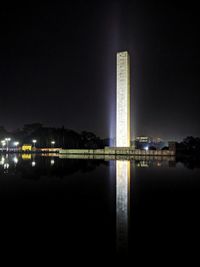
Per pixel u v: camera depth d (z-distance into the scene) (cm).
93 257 611
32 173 2484
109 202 1209
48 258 604
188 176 2308
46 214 977
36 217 934
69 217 940
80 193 1430
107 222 883
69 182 1872
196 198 1314
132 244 688
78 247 665
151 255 622
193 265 571
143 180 2025
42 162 4169
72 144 12675
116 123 8919
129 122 9125
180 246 675
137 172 2647
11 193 1412
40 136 12381
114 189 1578
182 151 11081
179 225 854
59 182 1864
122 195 1391
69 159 5247
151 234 767
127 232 782
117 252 636
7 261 588
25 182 1856
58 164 3728
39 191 1481
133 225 852
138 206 1130
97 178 2114
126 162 4391
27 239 720
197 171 2797
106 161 4650
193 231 791
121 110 8812
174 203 1198
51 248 659
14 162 4138
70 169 2934
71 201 1223
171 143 8350
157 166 3538
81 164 3775
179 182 1916
